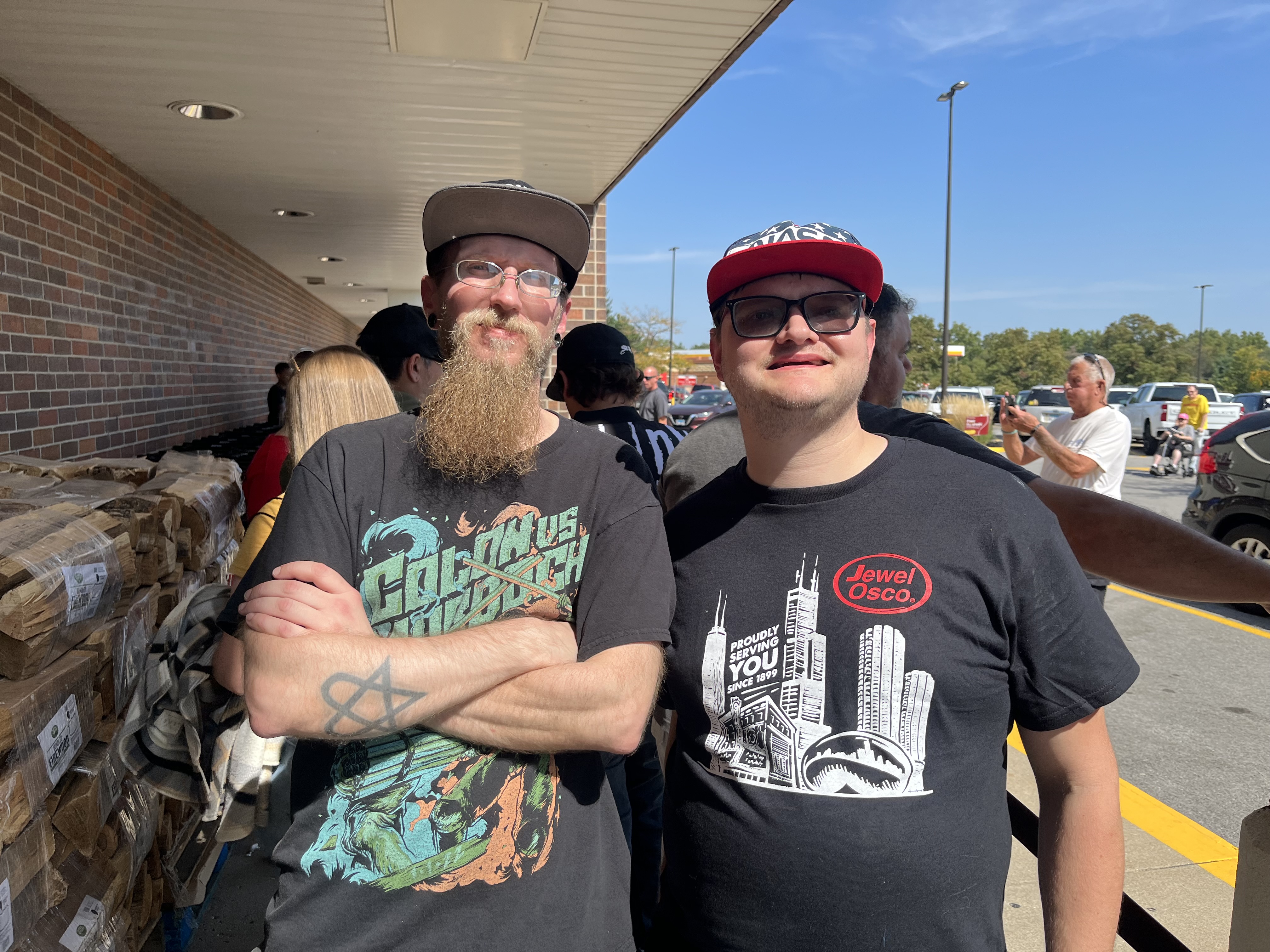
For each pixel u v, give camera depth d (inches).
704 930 52.3
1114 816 50.3
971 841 48.8
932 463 53.5
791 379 51.5
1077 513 62.4
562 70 142.6
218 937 96.6
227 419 290.4
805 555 52.3
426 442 53.9
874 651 49.4
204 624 68.7
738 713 51.8
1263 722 173.9
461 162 197.9
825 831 48.4
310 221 263.4
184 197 230.7
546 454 54.9
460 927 48.6
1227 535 268.2
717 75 145.7
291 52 133.8
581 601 53.1
